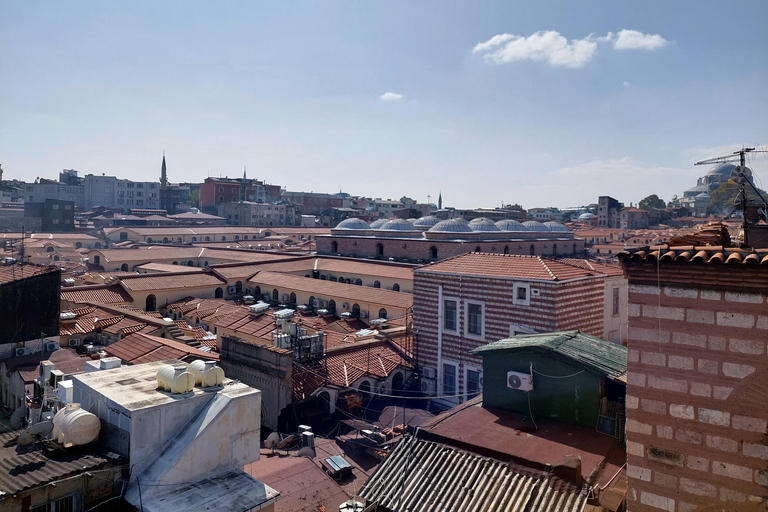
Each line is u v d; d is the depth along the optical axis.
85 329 49.31
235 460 18.66
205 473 17.80
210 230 151.88
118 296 66.69
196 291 74.19
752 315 12.27
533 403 22.66
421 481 18.64
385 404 40.59
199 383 19.81
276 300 76.88
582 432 20.95
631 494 13.83
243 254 107.50
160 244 129.50
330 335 52.38
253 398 19.06
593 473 17.77
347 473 26.27
